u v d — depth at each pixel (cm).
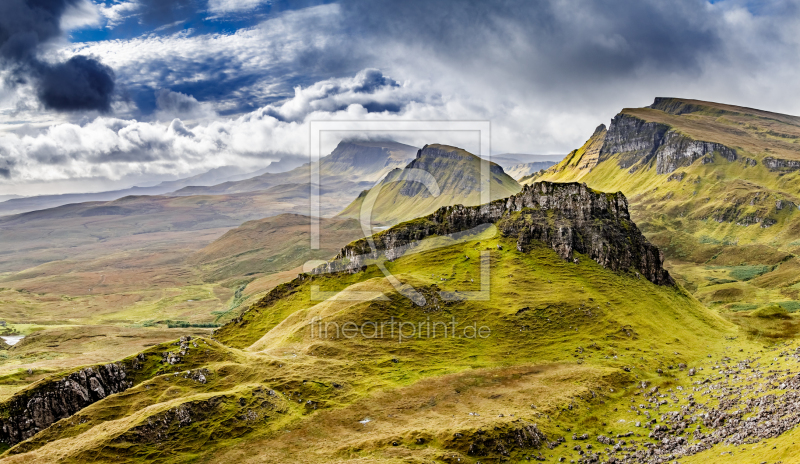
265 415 11700
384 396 13312
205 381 13388
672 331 18400
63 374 13388
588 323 18150
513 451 10456
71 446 10375
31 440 10981
